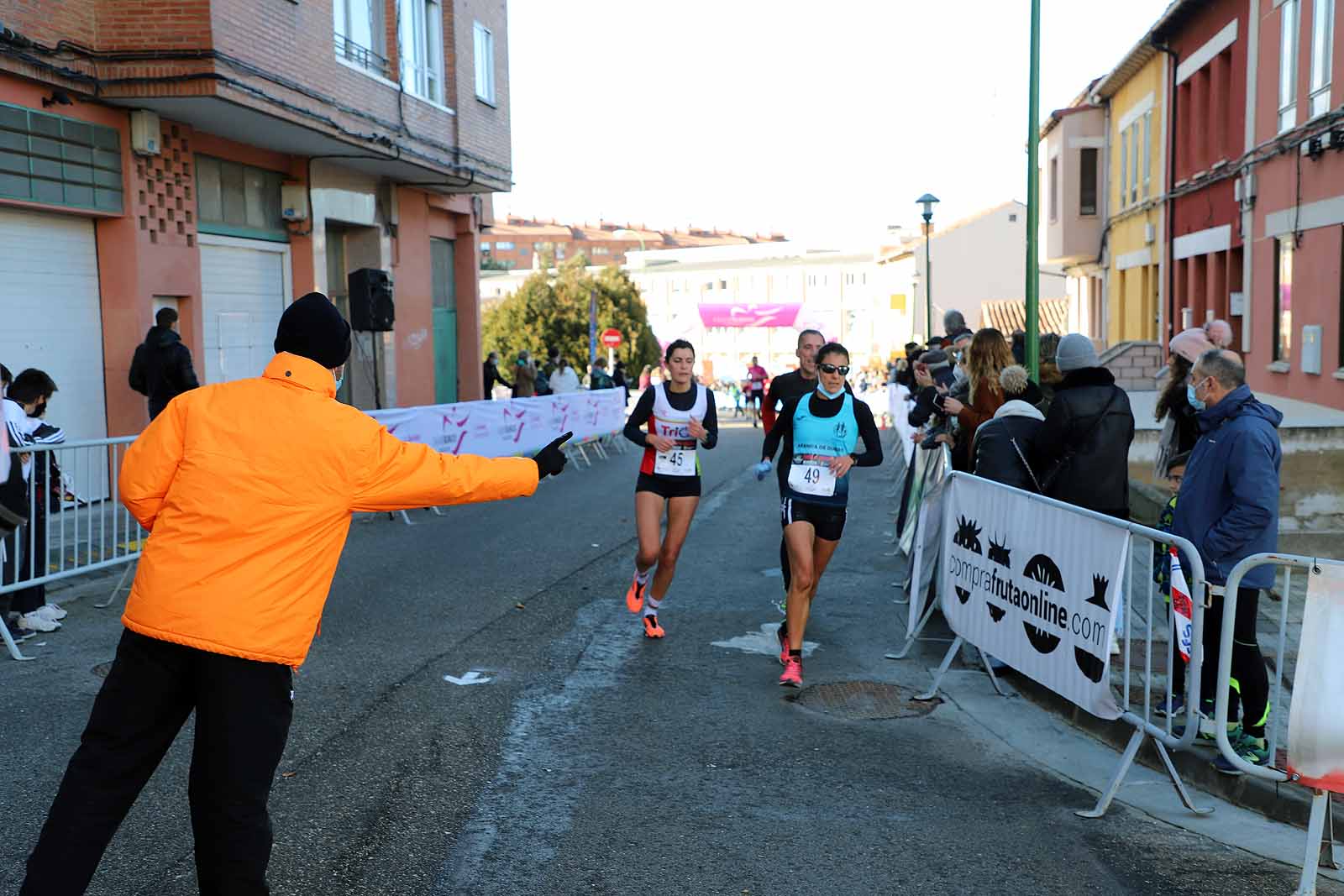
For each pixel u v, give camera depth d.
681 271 104.69
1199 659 4.58
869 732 5.93
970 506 6.50
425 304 21.70
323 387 3.60
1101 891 4.14
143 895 3.99
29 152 11.42
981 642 6.29
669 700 6.42
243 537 3.38
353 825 4.62
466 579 9.62
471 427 15.09
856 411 6.94
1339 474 10.62
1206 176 19.70
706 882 4.18
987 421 7.30
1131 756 4.88
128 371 12.97
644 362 68.38
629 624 8.14
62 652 7.23
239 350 15.64
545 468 3.76
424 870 4.23
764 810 4.86
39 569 7.74
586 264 72.69
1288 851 4.52
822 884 4.17
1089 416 6.68
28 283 11.88
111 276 12.89
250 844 3.36
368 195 18.95
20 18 11.01
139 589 3.38
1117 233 27.53
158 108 12.83
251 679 3.37
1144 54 23.81
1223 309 19.59
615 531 12.27
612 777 5.22
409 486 3.56
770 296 100.31
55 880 3.27
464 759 5.40
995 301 57.12
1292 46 15.55
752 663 7.21
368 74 16.19
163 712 3.43
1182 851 4.50
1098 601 5.11
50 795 4.88
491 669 6.93
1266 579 5.06
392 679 6.69
